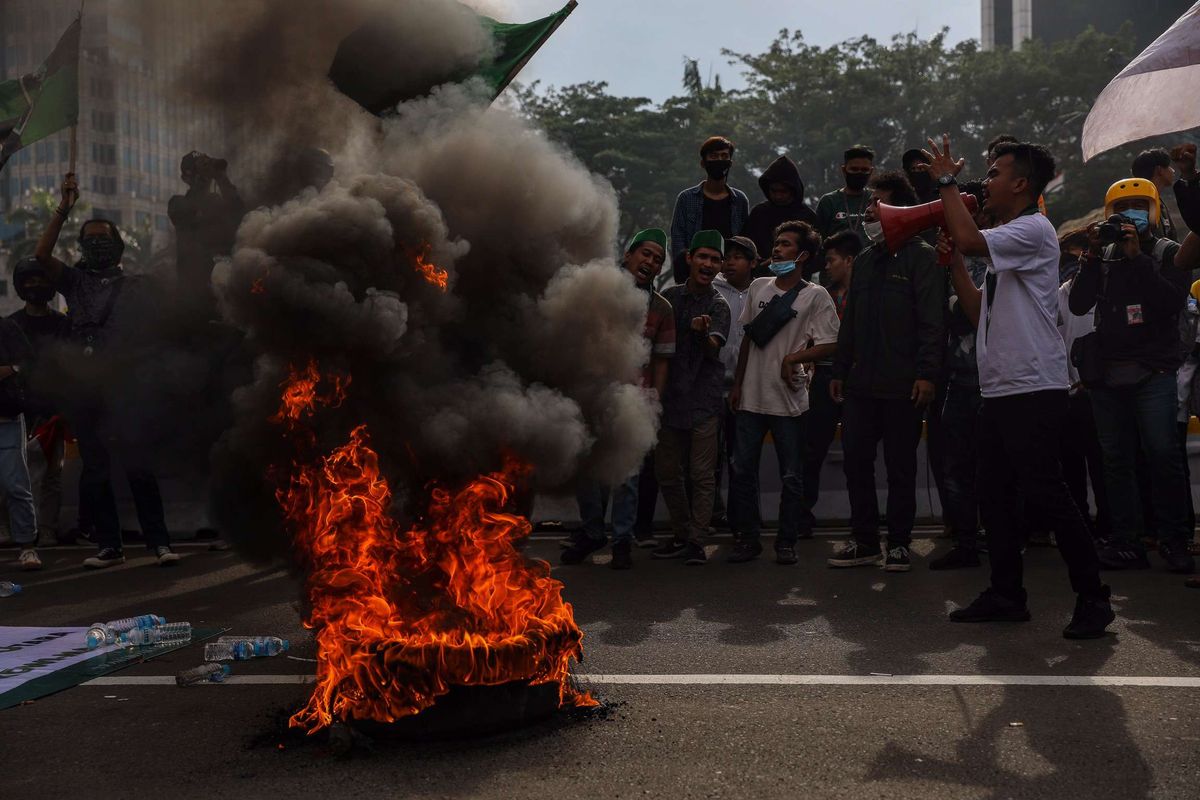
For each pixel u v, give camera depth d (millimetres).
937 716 3555
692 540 6891
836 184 44469
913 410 6398
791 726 3463
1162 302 6164
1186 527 6273
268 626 5230
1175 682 3916
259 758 3232
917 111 43312
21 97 7195
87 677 4254
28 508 7238
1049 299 4672
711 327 6836
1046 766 3070
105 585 6531
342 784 2984
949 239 4898
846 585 6020
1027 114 43625
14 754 3350
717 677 4090
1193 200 5371
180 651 4723
